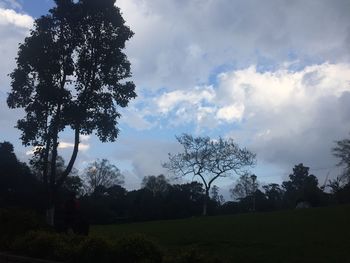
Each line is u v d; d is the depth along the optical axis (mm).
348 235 21766
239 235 23656
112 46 26578
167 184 111188
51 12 26344
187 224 32531
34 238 16734
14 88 25891
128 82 27234
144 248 14094
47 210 25891
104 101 26688
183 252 14180
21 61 25703
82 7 26266
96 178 105000
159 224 34844
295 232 23891
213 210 87375
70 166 26531
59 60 26047
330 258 16172
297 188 110562
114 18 26578
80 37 26312
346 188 75562
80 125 26375
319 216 31422
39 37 25562
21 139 26062
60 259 15008
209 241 21688
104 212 72625
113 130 27031
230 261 15250
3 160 52094
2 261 15859
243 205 107688
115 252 14156
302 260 16062
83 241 15172
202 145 77250
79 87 26547
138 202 83875
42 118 25938
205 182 77500
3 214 18812
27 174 51781
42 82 25906
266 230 25375
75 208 19422
